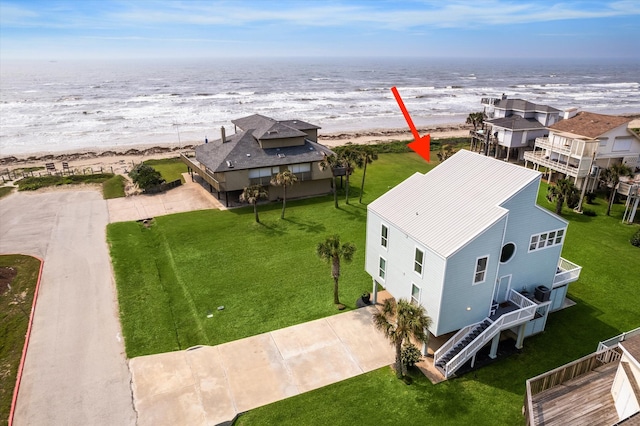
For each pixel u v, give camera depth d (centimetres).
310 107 12506
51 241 3384
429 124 10294
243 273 2916
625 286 2755
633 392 1446
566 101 15325
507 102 6462
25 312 2428
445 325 1961
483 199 1978
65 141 7706
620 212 4094
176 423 1694
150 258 3136
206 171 4466
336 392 1852
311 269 2973
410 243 2022
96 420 1706
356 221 3866
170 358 2072
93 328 2300
